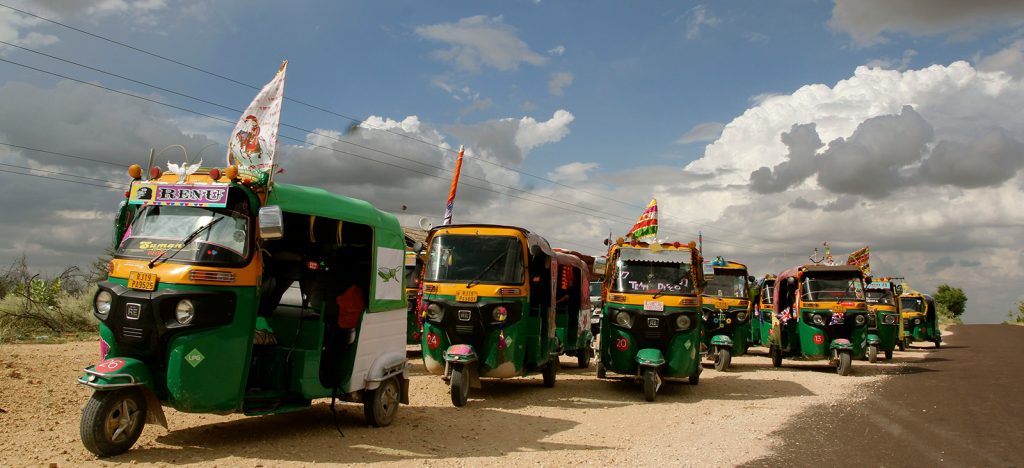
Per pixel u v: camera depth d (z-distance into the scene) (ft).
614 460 23.86
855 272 55.72
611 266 43.80
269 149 23.20
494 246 39.24
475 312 37.37
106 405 20.38
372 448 24.22
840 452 25.32
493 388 42.32
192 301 21.07
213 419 27.73
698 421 32.37
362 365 27.04
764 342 69.36
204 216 22.77
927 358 72.13
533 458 23.82
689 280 42.01
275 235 21.75
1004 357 71.61
